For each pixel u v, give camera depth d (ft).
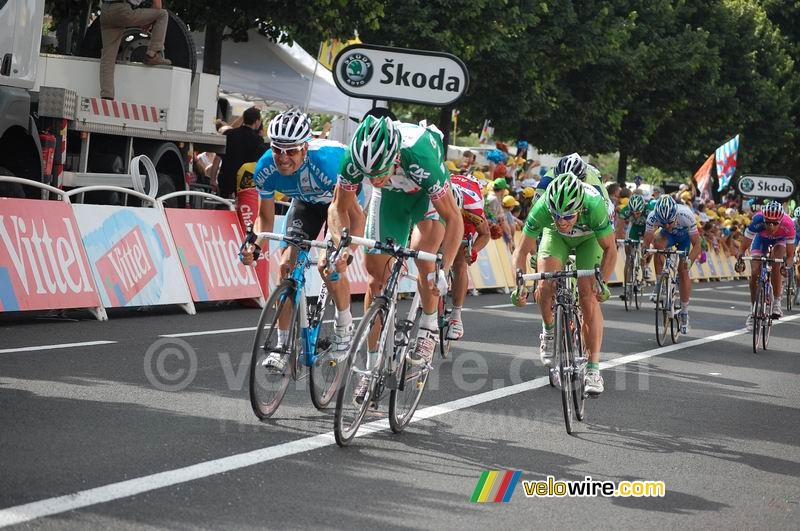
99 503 33.19
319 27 132.36
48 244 74.38
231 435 43.98
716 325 117.50
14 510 31.73
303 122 47.37
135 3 90.89
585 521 36.35
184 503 34.09
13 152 77.15
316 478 38.58
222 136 103.35
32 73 76.18
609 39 212.23
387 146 42.01
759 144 318.24
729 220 247.50
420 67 89.04
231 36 140.36
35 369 55.16
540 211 57.16
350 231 49.42
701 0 284.00
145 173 92.79
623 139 263.70
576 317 54.95
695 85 261.65
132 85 92.84
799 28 361.71
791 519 38.65
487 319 102.47
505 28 172.76
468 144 423.23
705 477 44.24
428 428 49.21
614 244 55.98
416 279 50.31
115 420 45.06
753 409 62.49
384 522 34.09
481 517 35.70
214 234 91.66
